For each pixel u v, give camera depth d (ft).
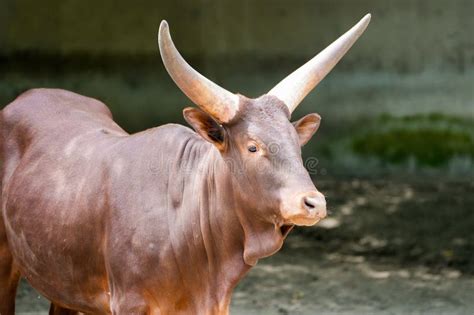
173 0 179.42
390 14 169.68
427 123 156.56
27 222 61.77
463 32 167.02
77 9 178.29
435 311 90.74
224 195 54.24
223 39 178.19
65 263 59.77
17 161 65.72
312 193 48.75
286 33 176.35
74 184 59.62
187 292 56.34
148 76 174.91
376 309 91.20
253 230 53.47
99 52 177.47
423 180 142.10
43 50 176.65
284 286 97.96
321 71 55.57
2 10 175.83
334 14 174.81
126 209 56.08
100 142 61.31
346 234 115.55
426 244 112.16
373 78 166.40
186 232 55.47
